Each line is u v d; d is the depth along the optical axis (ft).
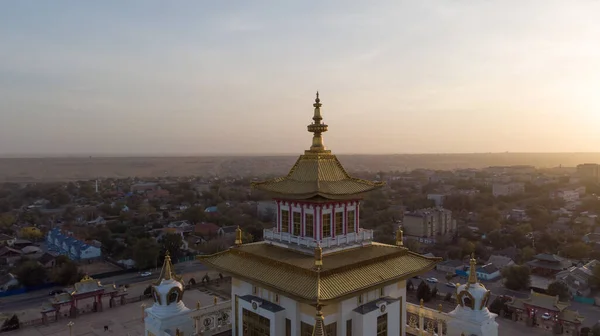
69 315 321.11
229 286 387.96
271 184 134.21
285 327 116.16
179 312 141.90
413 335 146.10
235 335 135.95
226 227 596.29
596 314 330.95
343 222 130.62
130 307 341.00
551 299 298.76
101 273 429.38
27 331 292.40
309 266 109.81
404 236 574.97
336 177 130.62
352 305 114.73
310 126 134.72
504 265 438.81
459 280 419.95
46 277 396.98
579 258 478.18
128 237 512.63
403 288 132.16
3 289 379.14
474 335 129.49
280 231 136.15
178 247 484.33
